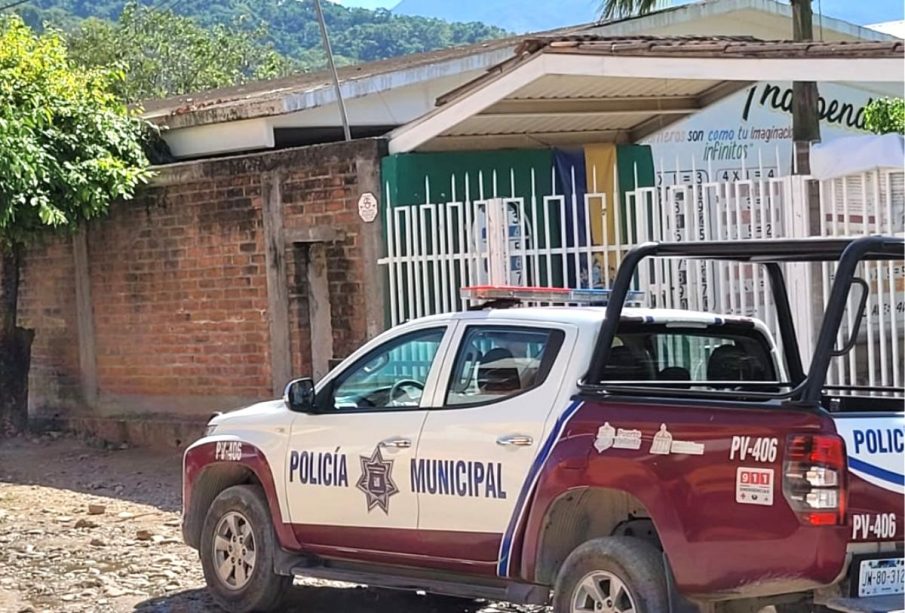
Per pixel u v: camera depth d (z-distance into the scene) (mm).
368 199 12078
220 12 62188
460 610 7703
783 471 5137
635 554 5625
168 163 15969
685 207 9977
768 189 9570
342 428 7000
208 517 7730
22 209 13961
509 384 6328
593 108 12344
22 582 8617
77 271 15320
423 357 6859
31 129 13828
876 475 5164
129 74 43656
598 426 5805
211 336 13883
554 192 12453
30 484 12758
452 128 11953
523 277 11008
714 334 6773
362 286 12188
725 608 5594
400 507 6648
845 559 5086
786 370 7133
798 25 14227
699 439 5418
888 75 9484
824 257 5957
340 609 7766
